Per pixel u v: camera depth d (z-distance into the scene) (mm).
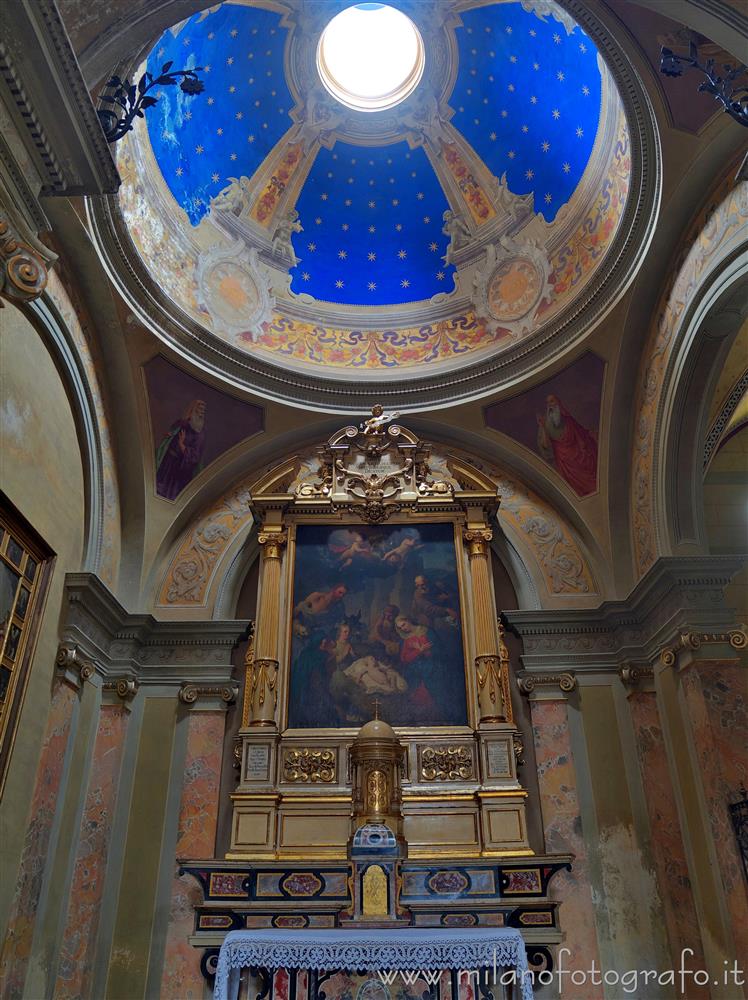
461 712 8773
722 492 10062
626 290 8328
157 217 8953
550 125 9227
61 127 4520
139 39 4879
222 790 8453
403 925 6750
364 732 7965
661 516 8297
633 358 8828
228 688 8844
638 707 8500
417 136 10234
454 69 9711
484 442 10352
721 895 6801
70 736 7656
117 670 8703
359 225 10727
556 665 8961
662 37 6105
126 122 5172
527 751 8664
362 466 10281
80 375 7969
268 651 8984
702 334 7441
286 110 9938
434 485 10117
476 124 9945
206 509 10102
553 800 8281
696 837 7438
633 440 9117
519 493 10227
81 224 7176
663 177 7164
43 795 7027
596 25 6336
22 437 6641
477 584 9398
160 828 8156
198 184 9539
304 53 9633
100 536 8531
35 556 7008
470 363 9992
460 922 7137
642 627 8828
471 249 10461
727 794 6789
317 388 10133
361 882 6973
